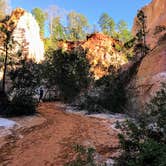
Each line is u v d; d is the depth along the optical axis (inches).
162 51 1283.2
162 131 351.6
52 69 2059.5
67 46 3070.9
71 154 594.6
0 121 882.1
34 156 590.6
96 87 1596.9
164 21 2469.2
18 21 2536.9
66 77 1973.4
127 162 311.4
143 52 1846.7
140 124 362.6
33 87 1238.3
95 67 2593.5
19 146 665.0
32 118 1046.4
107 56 2783.0
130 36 3609.7
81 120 1080.8
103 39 2952.8
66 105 1664.6
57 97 2092.8
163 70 1176.2
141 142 335.9
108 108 1354.6
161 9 2792.8
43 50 2827.3
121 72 1596.9
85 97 1488.7
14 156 591.2
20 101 1119.6
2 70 1711.4
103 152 585.0
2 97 1203.2
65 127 911.0
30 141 713.6
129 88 1346.0
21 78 1224.2
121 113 1312.7
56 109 1475.1
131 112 1253.1
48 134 795.4
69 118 1133.1
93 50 2832.2
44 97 2046.0
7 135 744.3
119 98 1355.8
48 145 675.4
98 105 1330.0
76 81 1946.4
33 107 1155.9
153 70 1226.6
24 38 2475.4
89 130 860.0
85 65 2023.9
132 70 1471.5
